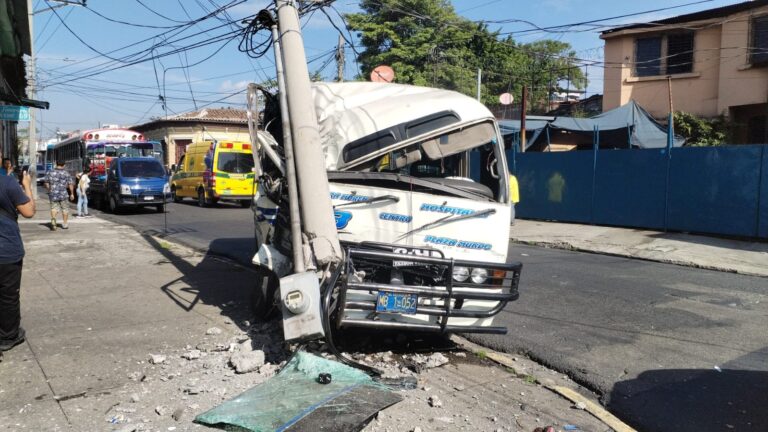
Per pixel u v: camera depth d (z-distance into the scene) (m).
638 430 4.18
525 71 40.03
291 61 5.43
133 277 9.00
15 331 5.48
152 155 27.59
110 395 4.40
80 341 5.73
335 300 5.00
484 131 5.80
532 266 10.88
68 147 32.16
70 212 23.03
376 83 6.61
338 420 3.88
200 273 9.36
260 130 6.84
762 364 5.51
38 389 4.50
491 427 4.05
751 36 21.72
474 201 5.50
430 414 4.20
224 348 5.54
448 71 33.78
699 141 21.92
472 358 5.57
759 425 4.23
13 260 5.30
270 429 3.73
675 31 23.88
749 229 13.62
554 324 6.81
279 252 5.76
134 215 21.50
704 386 4.97
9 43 14.10
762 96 21.38
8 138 23.28
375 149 5.52
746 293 8.64
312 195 5.15
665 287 9.04
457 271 5.21
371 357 5.38
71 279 8.82
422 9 34.88
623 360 5.60
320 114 6.02
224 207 25.72
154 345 5.65
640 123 20.19
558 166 18.08
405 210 5.39
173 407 4.19
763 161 13.37
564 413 4.36
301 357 4.86
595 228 16.39
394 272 5.23
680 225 15.03
